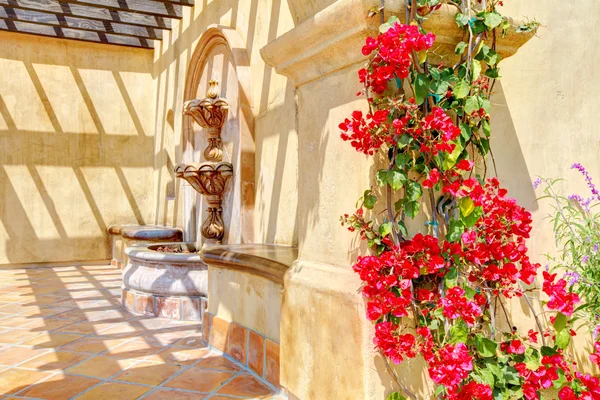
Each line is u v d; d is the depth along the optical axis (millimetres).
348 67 2070
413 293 1930
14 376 3066
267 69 4367
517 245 1995
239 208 4566
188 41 6742
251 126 4590
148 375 3072
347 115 2080
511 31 2037
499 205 1894
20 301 5402
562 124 2326
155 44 8477
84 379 3012
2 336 3992
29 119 8008
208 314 3734
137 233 7117
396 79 1898
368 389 1927
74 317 4660
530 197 2432
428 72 1885
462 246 1962
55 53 8172
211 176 4715
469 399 1781
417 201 1988
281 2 4105
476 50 1982
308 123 2387
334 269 2188
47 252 8078
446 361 1714
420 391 2027
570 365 2031
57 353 3537
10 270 7711
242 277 3271
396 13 1881
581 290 2174
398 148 1891
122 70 8562
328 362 2146
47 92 8125
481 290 1980
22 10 7188
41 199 8062
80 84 8320
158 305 4652
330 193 2225
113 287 6277
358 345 1962
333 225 2211
